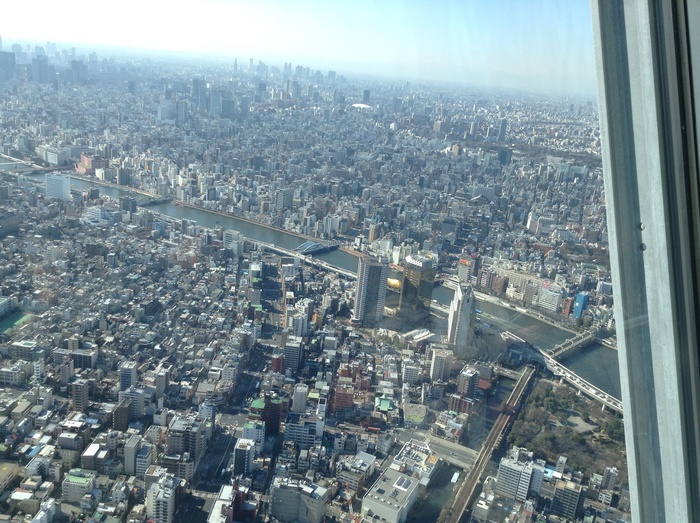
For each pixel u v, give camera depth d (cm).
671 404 182
